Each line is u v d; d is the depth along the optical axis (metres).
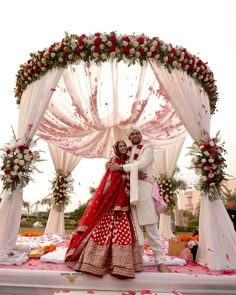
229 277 2.50
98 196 2.93
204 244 3.08
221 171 3.16
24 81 3.59
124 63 3.43
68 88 3.77
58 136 4.64
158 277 2.48
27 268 2.62
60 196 5.84
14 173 3.10
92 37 3.32
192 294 2.45
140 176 2.89
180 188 5.92
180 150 5.84
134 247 2.64
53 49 3.34
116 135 4.57
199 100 3.49
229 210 4.61
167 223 5.84
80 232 2.77
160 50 3.33
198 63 3.57
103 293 2.32
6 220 3.04
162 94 4.12
